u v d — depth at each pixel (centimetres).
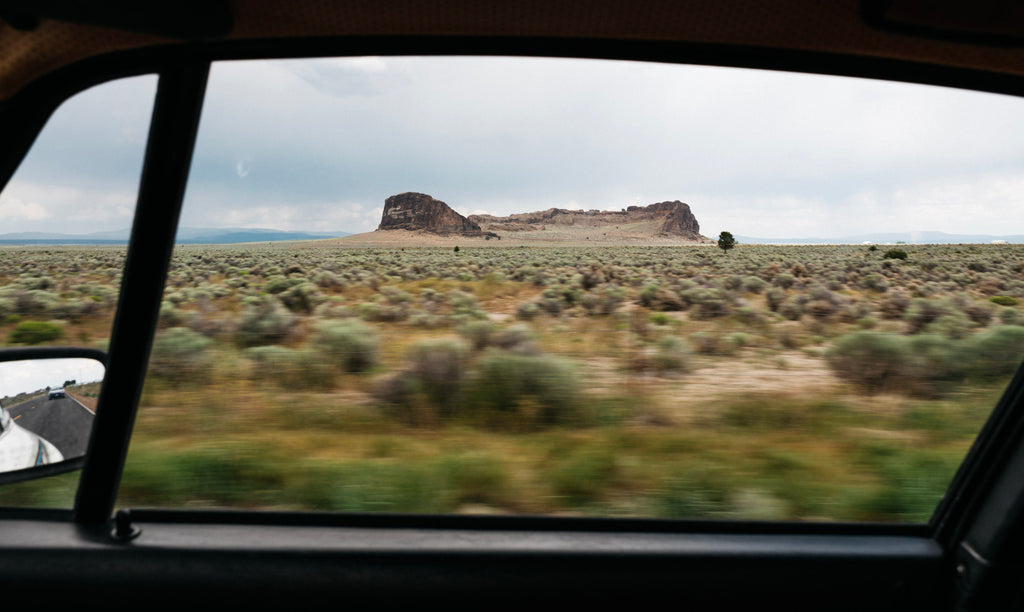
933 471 360
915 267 3588
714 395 640
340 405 567
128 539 165
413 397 567
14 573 155
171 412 535
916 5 133
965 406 586
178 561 161
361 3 139
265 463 371
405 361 612
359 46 153
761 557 171
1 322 1041
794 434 480
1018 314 1384
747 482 350
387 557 165
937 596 178
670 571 168
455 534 177
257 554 163
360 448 429
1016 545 166
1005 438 176
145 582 158
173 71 155
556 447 436
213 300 1752
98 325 968
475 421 521
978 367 700
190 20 133
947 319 1295
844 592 173
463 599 165
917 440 460
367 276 2852
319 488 329
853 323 1491
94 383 178
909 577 176
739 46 153
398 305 1656
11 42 137
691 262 4791
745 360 938
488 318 1490
